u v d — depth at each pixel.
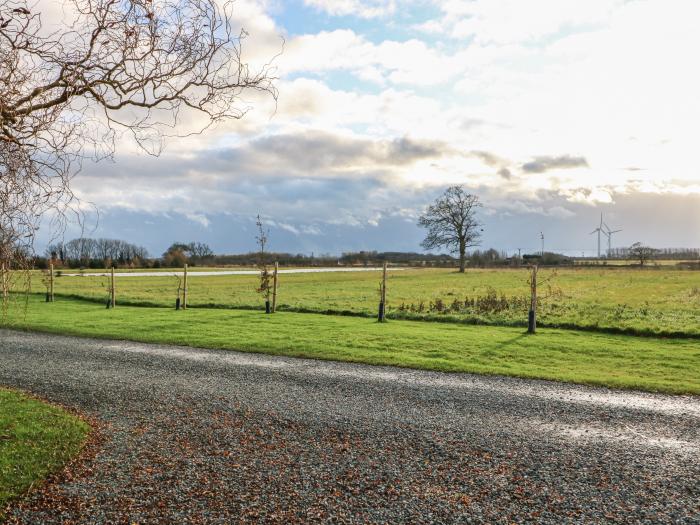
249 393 9.97
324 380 11.14
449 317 21.73
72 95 5.07
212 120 5.52
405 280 56.78
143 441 7.27
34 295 34.34
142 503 5.44
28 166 4.81
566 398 9.82
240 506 5.38
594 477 6.20
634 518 5.21
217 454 6.80
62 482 5.94
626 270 74.38
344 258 134.50
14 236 4.91
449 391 10.26
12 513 5.23
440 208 77.69
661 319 21.22
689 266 82.50
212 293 38.88
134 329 18.91
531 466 6.51
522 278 57.59
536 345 15.62
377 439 7.42
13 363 12.84
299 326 19.80
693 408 9.23
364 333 17.91
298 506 5.39
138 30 5.02
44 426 7.72
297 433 7.64
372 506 5.40
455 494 5.70
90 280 52.72
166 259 93.44
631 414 8.83
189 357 13.76
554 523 5.10
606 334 18.05
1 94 4.69
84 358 13.55
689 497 5.70
